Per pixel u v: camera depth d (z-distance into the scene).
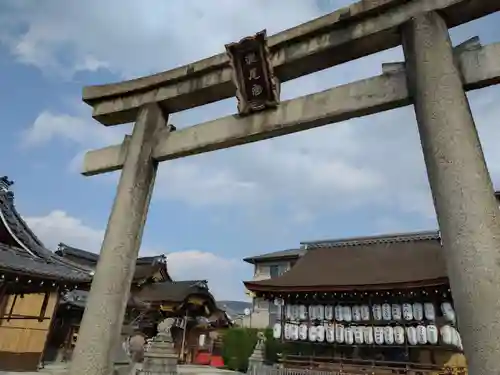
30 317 16.36
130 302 25.27
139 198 4.66
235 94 4.93
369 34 4.12
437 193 3.09
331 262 21.58
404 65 3.94
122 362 17.48
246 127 4.55
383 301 16.27
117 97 5.67
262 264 30.52
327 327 17.08
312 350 18.66
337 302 17.33
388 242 22.62
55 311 17.97
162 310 28.36
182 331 29.77
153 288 33.06
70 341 22.69
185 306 28.98
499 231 2.78
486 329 2.52
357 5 4.22
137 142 5.05
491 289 2.60
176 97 5.20
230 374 20.75
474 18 3.87
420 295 15.55
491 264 2.66
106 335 3.93
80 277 16.88
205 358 30.81
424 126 3.39
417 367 15.90
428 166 3.27
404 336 15.47
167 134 5.10
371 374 15.66
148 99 5.39
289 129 4.35
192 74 5.11
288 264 29.25
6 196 17.11
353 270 19.39
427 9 3.87
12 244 16.89
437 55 3.58
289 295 18.20
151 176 4.92
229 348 24.98
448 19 3.89
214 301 30.95
